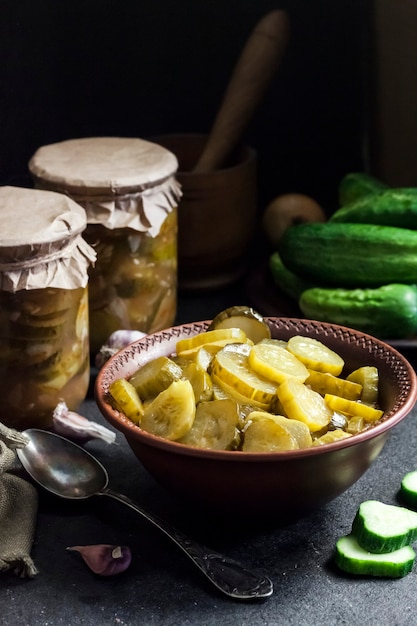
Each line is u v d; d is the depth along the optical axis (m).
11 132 1.57
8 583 0.98
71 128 1.63
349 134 1.75
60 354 1.18
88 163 1.33
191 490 0.96
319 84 1.71
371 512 1.01
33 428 1.20
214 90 1.68
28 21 1.52
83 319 1.21
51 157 1.35
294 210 1.61
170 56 1.64
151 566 1.00
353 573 0.98
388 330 1.33
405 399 1.00
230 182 1.51
